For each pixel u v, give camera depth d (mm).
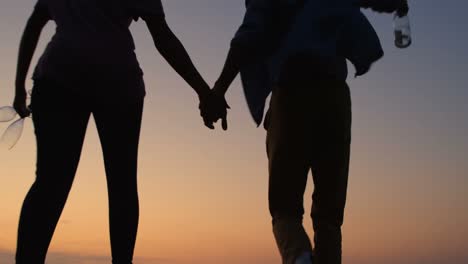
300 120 2840
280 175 2867
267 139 2977
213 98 2975
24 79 2938
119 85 2766
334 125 2859
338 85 2881
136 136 2865
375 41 2977
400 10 3262
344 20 2932
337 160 2895
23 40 2879
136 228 2848
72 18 2752
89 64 2703
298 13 2887
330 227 2932
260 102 3031
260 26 2842
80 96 2719
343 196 2971
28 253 2598
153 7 2824
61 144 2701
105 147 2826
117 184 2828
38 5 2842
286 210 2861
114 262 2807
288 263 2676
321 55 2834
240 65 2902
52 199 2660
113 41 2770
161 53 2957
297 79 2850
